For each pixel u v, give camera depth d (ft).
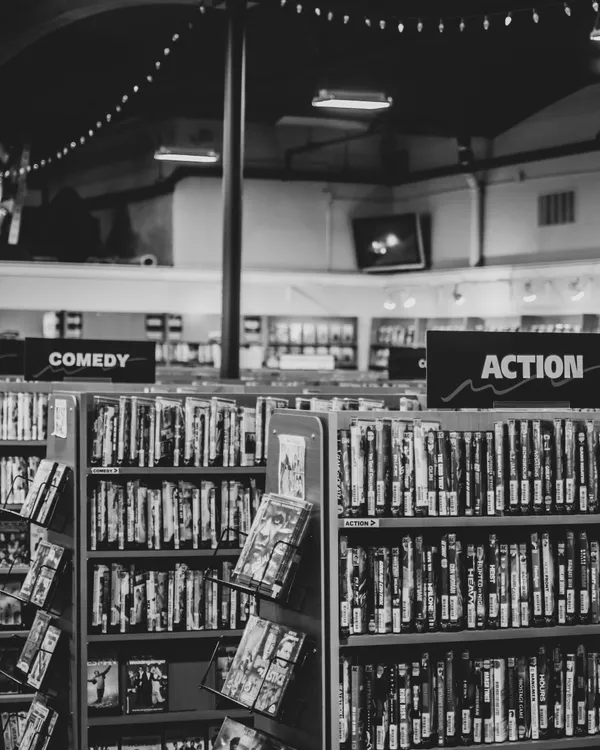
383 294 70.59
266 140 71.51
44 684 18.28
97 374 26.30
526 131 62.39
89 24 57.67
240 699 12.51
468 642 13.33
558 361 14.97
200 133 69.97
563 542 13.14
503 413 13.30
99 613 17.80
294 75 58.85
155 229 70.08
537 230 60.49
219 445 18.35
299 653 12.24
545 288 57.72
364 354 70.18
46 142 71.51
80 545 17.65
